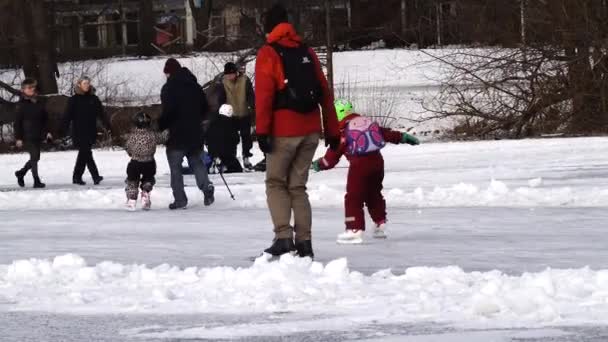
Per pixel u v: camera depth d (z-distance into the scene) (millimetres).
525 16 53969
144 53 116312
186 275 14867
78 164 37406
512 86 54906
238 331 11711
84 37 131250
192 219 24609
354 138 18906
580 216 22938
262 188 31234
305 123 16562
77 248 19641
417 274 14586
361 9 97375
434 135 58219
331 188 28953
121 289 14266
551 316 11844
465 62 55562
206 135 39062
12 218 25891
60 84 80938
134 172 27078
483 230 20969
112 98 70250
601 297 12742
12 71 81875
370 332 11484
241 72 39469
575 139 47844
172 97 27000
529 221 22297
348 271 14812
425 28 66312
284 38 16531
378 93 70312
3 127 63312
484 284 13531
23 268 15617
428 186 30188
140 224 23797
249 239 20531
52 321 12523
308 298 13164
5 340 11617
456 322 11828
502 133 55375
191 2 104125
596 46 52344
